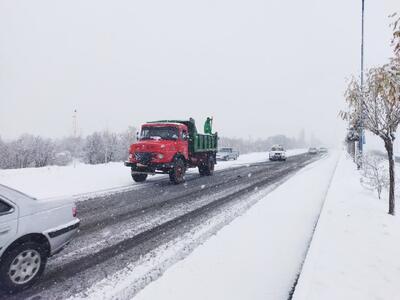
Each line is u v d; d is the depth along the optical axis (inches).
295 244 232.8
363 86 273.0
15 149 1760.6
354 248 200.5
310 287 147.2
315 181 601.3
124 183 565.0
